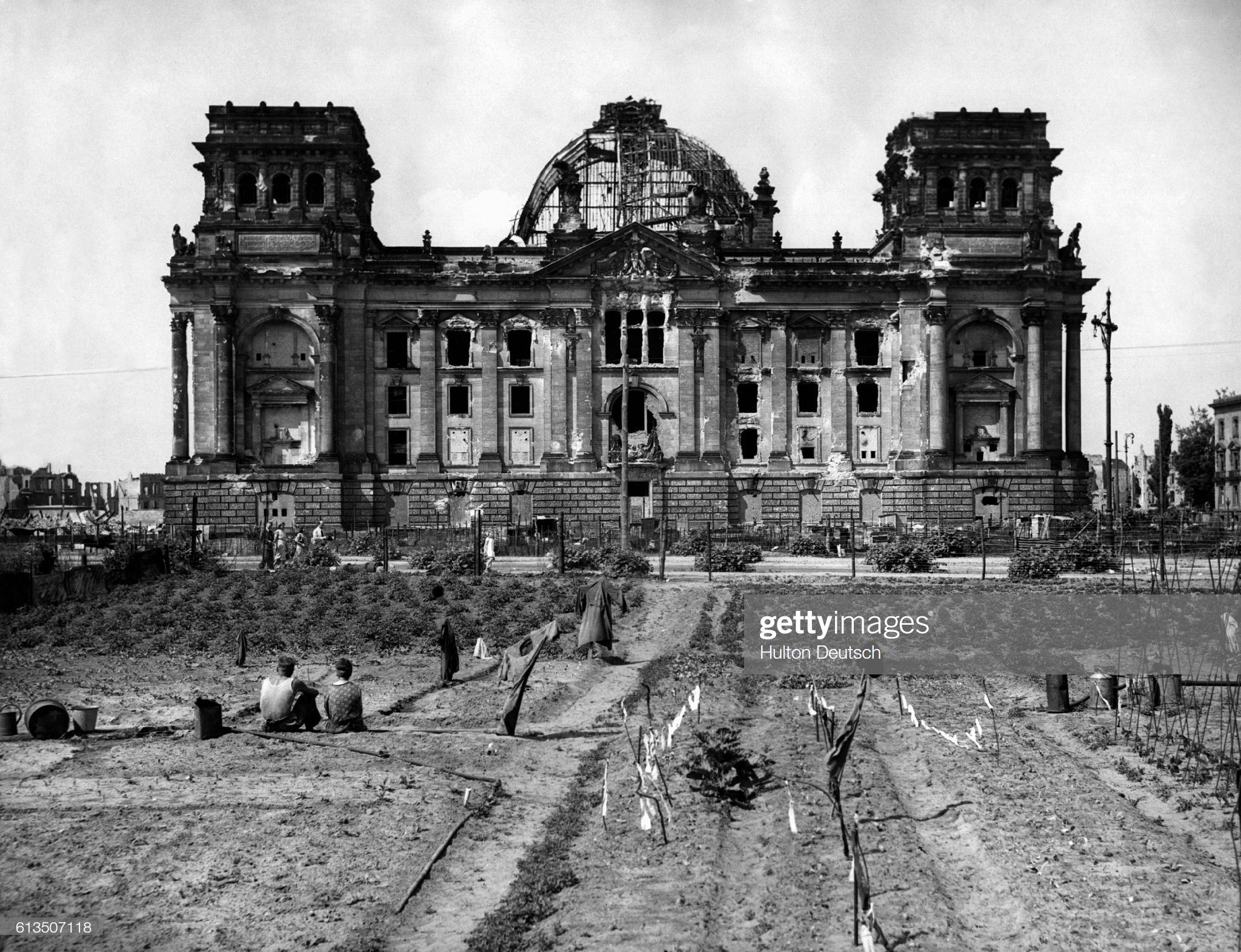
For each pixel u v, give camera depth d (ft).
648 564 216.54
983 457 314.96
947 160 314.76
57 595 185.16
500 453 314.14
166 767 91.30
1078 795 82.94
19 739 100.48
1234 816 74.90
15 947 60.59
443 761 93.20
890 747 98.22
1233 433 483.10
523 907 64.64
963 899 66.18
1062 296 314.14
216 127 311.27
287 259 307.58
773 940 60.08
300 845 74.23
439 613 170.19
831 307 315.17
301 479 304.50
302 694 104.68
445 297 314.35
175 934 62.08
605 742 99.71
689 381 314.14
